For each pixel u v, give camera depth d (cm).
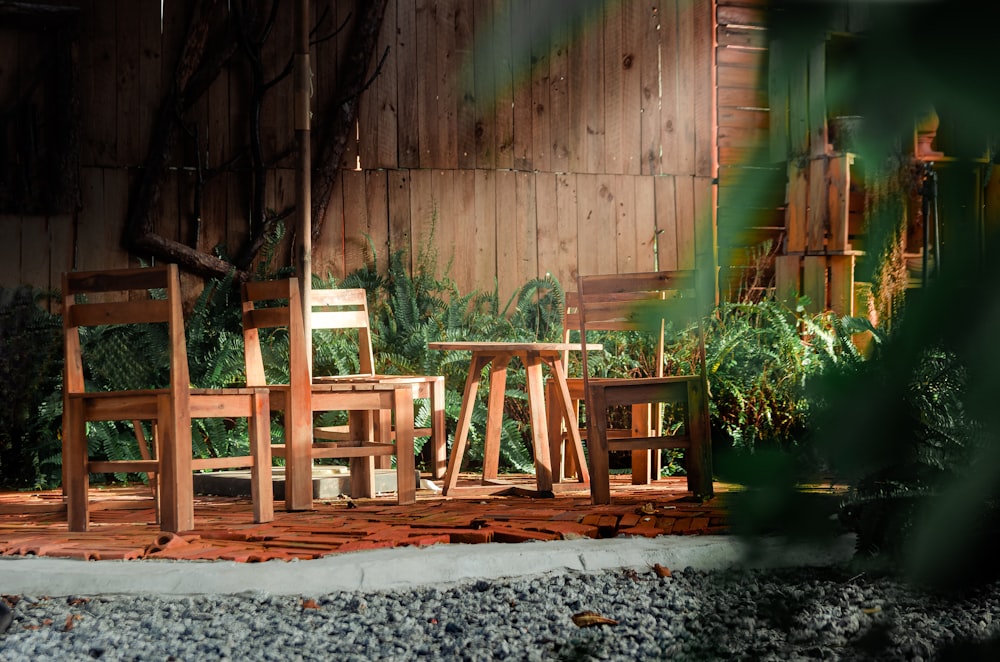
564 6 697
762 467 69
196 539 333
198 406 360
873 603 192
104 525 382
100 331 572
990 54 66
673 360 592
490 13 684
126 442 545
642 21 711
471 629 226
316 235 650
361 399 418
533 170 693
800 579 89
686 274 412
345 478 471
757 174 644
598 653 196
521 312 667
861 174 71
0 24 596
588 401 410
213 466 362
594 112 704
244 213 646
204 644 213
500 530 325
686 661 82
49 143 607
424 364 606
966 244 65
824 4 71
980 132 66
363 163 663
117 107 621
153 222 626
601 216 704
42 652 212
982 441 65
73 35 606
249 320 419
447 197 677
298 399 404
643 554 288
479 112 684
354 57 655
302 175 502
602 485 405
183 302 633
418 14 672
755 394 504
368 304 650
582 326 419
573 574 281
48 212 608
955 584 70
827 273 602
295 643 215
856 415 67
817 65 71
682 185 720
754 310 601
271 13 634
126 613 247
